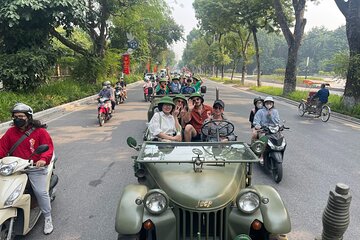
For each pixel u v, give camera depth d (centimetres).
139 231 330
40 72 1670
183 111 683
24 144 439
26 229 418
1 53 1689
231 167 393
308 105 1540
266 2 2970
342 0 1680
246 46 4331
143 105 1914
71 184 640
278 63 12656
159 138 546
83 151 877
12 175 405
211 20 3525
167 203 333
